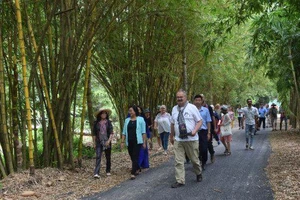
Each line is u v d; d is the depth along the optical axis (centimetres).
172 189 561
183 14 912
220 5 961
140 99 1263
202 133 706
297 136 1384
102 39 759
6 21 684
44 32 630
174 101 1588
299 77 1253
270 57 1384
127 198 517
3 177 641
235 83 2614
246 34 1466
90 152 1012
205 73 1761
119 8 827
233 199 495
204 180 620
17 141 680
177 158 582
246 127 1057
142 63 1175
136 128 678
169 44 1149
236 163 799
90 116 955
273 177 623
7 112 694
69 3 706
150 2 821
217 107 1173
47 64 730
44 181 625
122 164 843
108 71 1129
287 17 828
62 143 749
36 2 691
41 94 711
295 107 1780
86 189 584
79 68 784
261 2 684
